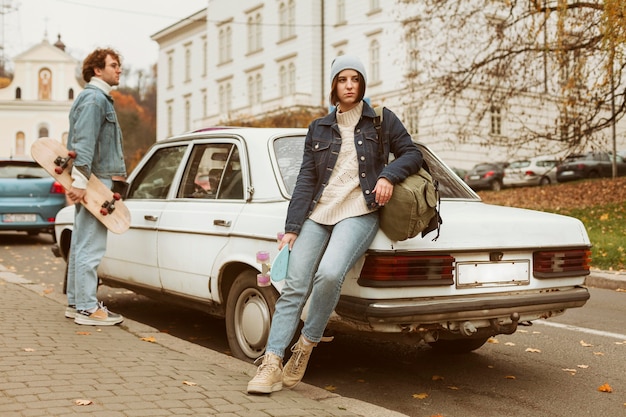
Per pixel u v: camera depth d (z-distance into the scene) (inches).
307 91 1752.0
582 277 187.2
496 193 1035.9
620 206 712.4
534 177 1266.0
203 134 225.8
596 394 181.3
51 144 222.1
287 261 157.6
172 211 221.1
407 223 150.9
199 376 163.0
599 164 1272.1
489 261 170.1
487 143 867.4
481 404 171.3
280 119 1633.9
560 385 189.0
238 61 2069.4
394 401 172.6
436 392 180.5
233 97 2100.1
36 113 2967.5
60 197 538.6
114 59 226.7
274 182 190.7
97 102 220.1
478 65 805.2
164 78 2524.6
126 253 242.1
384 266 154.6
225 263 193.2
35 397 140.1
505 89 829.2
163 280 223.1
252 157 199.5
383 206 153.2
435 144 1368.1
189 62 2381.9
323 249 157.9
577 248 185.8
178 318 271.4
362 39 1596.9
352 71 157.1
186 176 225.3
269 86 1923.0
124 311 283.9
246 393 152.3
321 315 153.3
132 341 195.5
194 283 207.8
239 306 191.9
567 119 751.7
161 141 248.2
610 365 211.0
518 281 174.9
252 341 185.9
